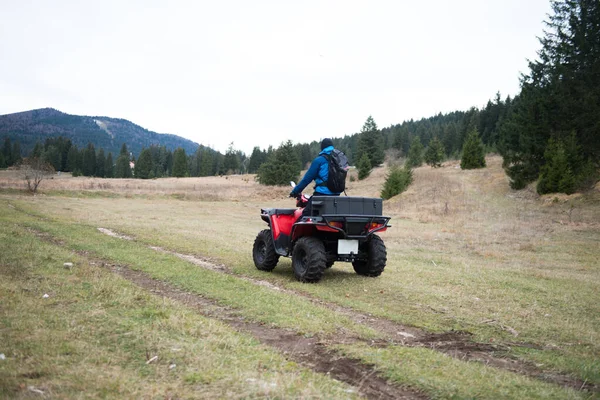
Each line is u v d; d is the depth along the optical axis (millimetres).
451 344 5105
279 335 4867
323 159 8094
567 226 20891
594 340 5520
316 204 7773
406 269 9836
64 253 8781
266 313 5633
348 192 49656
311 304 6215
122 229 14336
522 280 9352
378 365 4000
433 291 7676
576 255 14227
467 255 13633
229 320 5363
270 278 8250
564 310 6996
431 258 12211
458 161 67938
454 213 27156
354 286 7828
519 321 6176
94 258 9172
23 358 3520
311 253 7730
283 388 3203
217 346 4141
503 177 40750
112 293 5766
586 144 31641
